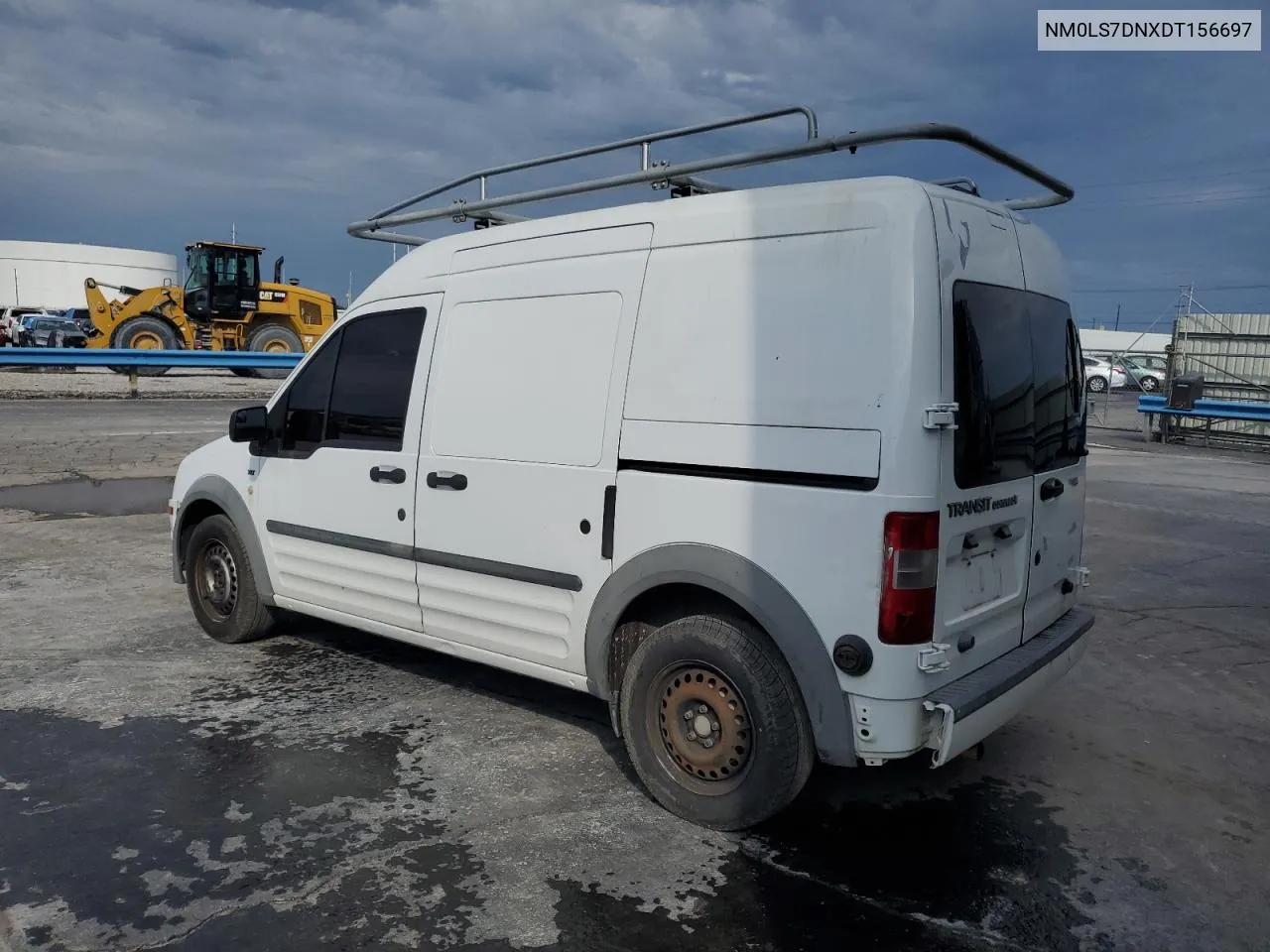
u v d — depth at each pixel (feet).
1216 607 23.00
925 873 11.05
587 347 12.80
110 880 10.46
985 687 11.06
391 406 15.29
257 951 9.30
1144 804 12.92
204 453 18.85
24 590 22.07
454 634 14.69
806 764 11.23
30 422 50.24
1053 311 13.35
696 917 10.05
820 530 10.61
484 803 12.41
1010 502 12.02
